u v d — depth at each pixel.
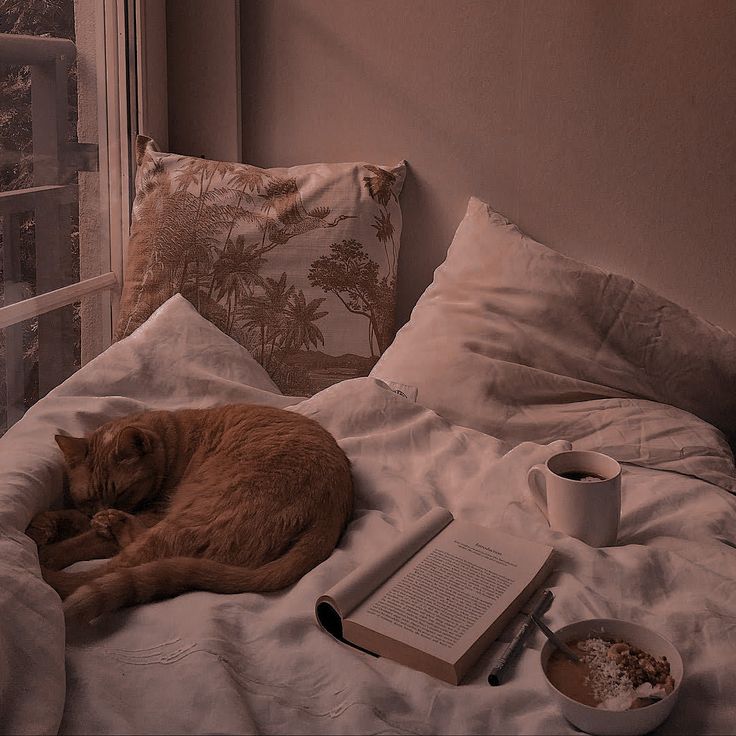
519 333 1.76
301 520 1.20
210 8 2.00
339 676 0.94
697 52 1.83
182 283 1.85
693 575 1.13
